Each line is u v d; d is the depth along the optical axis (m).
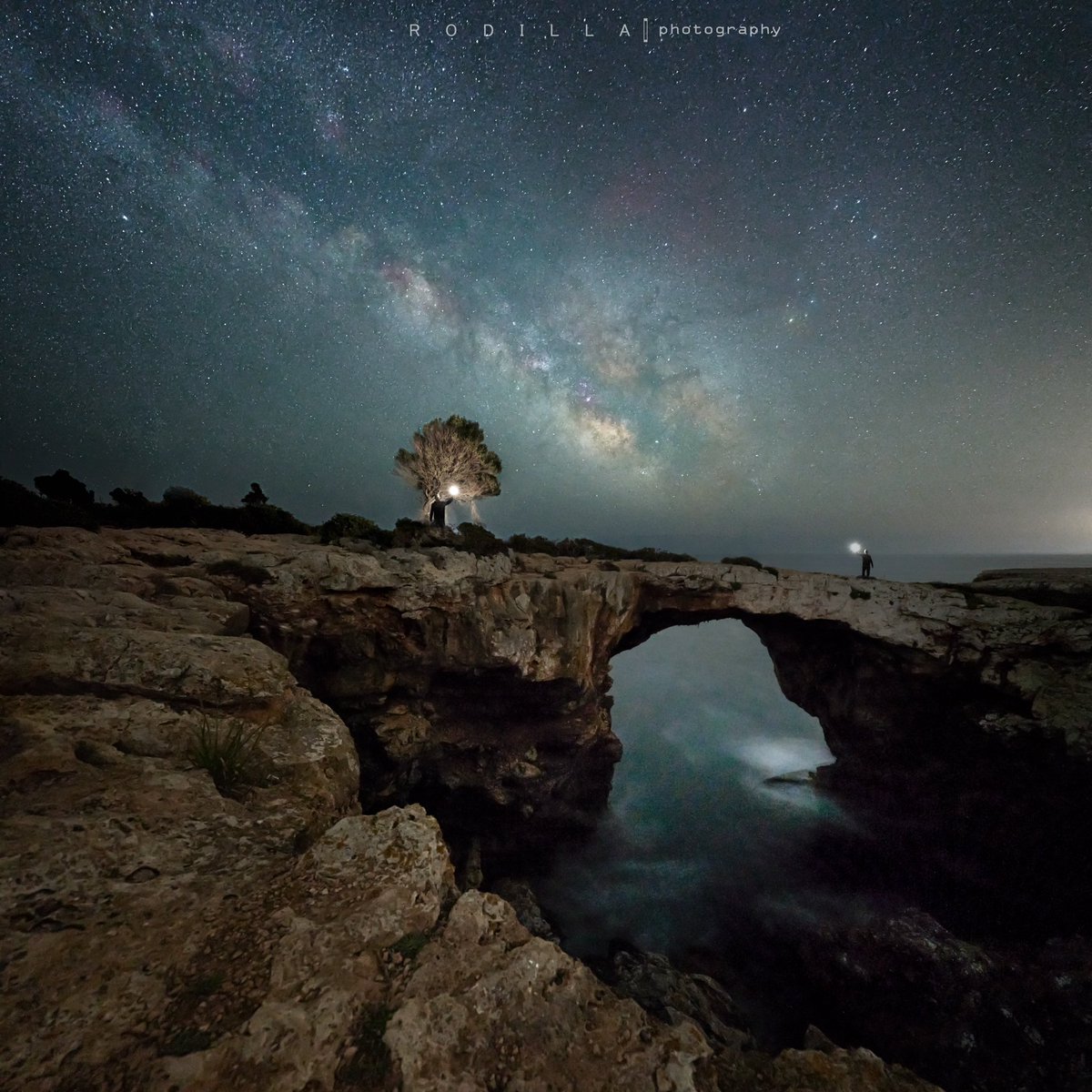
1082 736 14.38
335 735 4.80
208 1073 1.63
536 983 2.21
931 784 19.03
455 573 15.84
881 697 20.00
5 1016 1.75
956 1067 10.98
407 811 3.19
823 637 22.12
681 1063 2.00
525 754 17.69
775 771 27.95
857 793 22.06
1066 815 14.99
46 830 2.68
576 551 27.41
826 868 19.50
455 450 29.73
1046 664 16.14
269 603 11.81
